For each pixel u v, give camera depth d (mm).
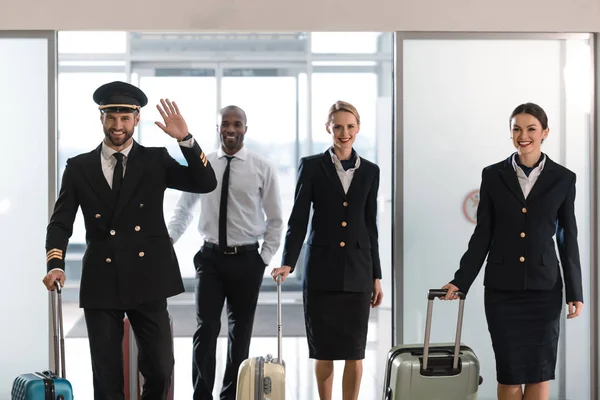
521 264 4133
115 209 3822
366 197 4586
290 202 10320
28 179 5062
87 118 10070
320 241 4543
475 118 5160
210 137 10305
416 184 5160
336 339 4543
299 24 5008
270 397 3738
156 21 4977
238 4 4992
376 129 10180
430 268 5172
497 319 4184
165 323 3920
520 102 5172
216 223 4812
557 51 5172
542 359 4168
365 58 10188
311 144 10273
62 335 3631
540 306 4160
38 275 5078
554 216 4172
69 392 3438
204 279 4812
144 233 3854
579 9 5105
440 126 5160
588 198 5199
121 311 3877
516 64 5160
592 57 5180
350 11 5039
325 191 4535
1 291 5074
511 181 4164
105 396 3797
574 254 4195
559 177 4168
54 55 5027
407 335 5168
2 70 5043
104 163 3891
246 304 4840
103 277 3803
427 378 3744
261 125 10281
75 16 4973
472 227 5172
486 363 5180
